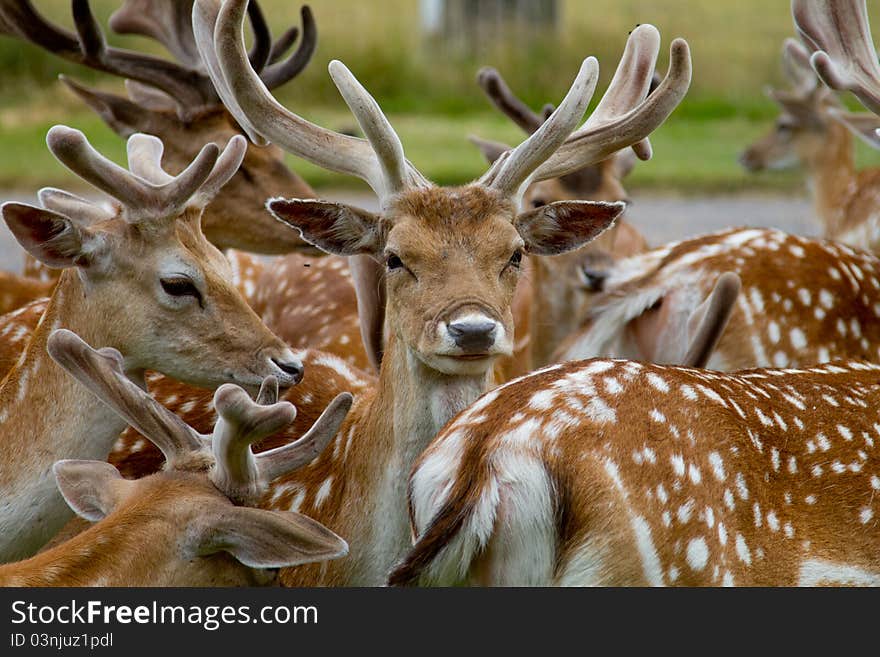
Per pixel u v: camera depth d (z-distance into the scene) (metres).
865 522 7.73
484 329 7.68
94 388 7.12
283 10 38.16
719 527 7.03
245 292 14.84
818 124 24.78
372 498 8.45
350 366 9.90
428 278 7.97
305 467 8.86
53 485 8.43
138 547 6.64
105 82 31.38
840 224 21.11
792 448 7.67
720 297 10.13
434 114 32.84
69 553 6.62
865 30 10.98
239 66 8.70
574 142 8.99
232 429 6.70
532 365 12.97
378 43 35.19
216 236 12.45
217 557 6.75
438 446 6.94
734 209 25.06
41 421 8.46
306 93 32.09
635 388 7.16
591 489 6.63
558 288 12.86
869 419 8.04
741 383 7.88
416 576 6.53
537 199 13.45
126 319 8.65
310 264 13.47
